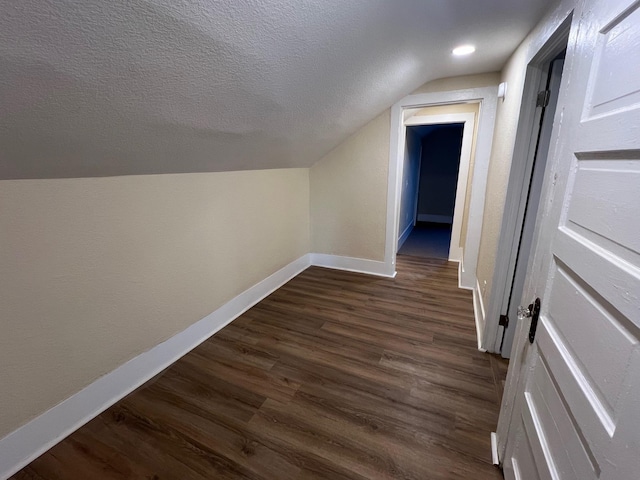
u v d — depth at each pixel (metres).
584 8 0.81
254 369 1.94
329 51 1.38
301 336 2.30
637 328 0.52
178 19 0.82
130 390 1.77
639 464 0.49
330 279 3.38
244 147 2.00
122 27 0.76
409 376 1.86
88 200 1.48
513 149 1.74
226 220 2.39
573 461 0.70
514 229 1.84
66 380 1.48
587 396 0.66
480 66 2.32
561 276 0.85
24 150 1.05
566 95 0.91
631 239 0.55
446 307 2.72
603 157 0.67
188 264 2.10
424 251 4.42
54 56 0.74
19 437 1.33
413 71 2.20
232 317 2.56
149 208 1.78
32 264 1.31
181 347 2.10
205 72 1.08
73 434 1.48
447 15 1.43
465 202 3.74
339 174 3.37
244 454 1.38
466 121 3.46
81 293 1.51
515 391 1.18
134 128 1.21
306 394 1.73
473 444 1.41
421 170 6.17
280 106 1.67
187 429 1.51
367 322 2.49
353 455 1.37
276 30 1.06
